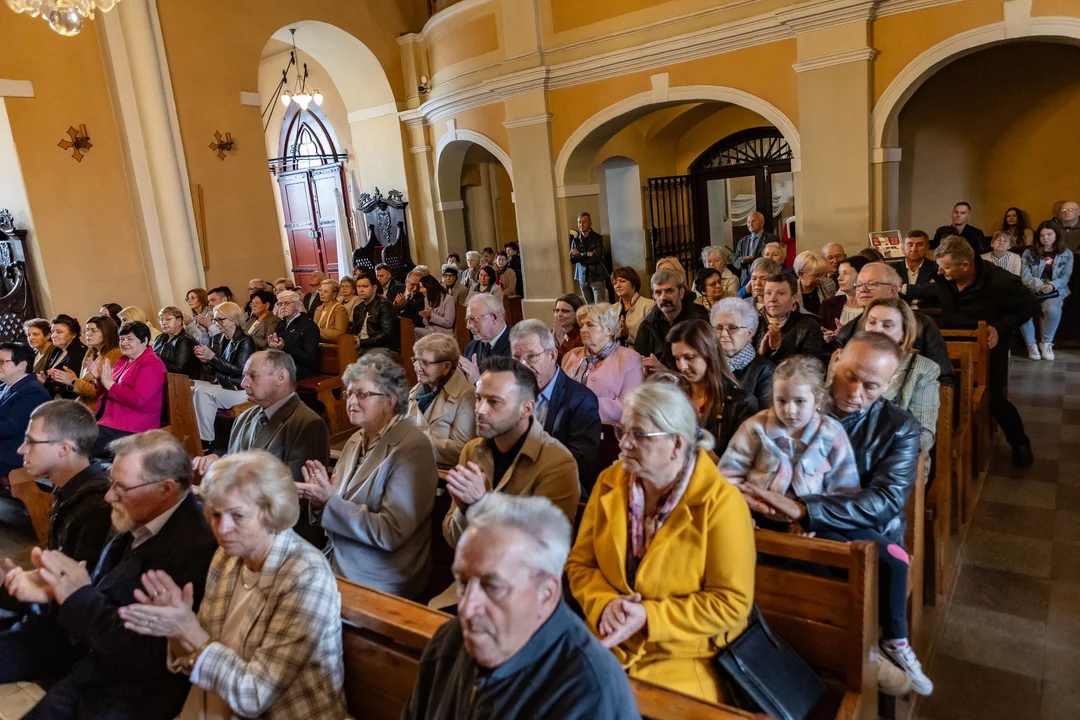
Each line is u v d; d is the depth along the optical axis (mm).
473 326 3980
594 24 8125
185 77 8422
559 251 8969
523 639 1288
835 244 5473
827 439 2246
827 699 1862
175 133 8328
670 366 3863
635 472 1812
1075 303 6688
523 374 2395
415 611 1825
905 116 7902
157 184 8234
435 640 1508
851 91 6445
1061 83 7043
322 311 7094
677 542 1776
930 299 4812
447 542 2525
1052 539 3336
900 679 2188
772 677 1770
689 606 1712
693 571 1757
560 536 1334
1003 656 2607
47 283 7566
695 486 1796
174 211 8328
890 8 6230
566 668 1273
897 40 6266
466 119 9742
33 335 5953
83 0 4918
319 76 12812
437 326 6949
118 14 7859
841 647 1867
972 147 7629
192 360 5727
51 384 5734
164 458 2117
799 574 1921
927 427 2812
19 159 7344
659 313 4184
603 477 2010
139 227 8203
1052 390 5480
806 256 4703
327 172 13156
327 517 2408
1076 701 2357
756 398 2992
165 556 2090
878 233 5488
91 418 2693
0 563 4098
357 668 1889
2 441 4355
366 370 2564
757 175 10648
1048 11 5570
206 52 8594
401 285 8703
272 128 13805
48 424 2566
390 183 11211
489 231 12484
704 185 11219
